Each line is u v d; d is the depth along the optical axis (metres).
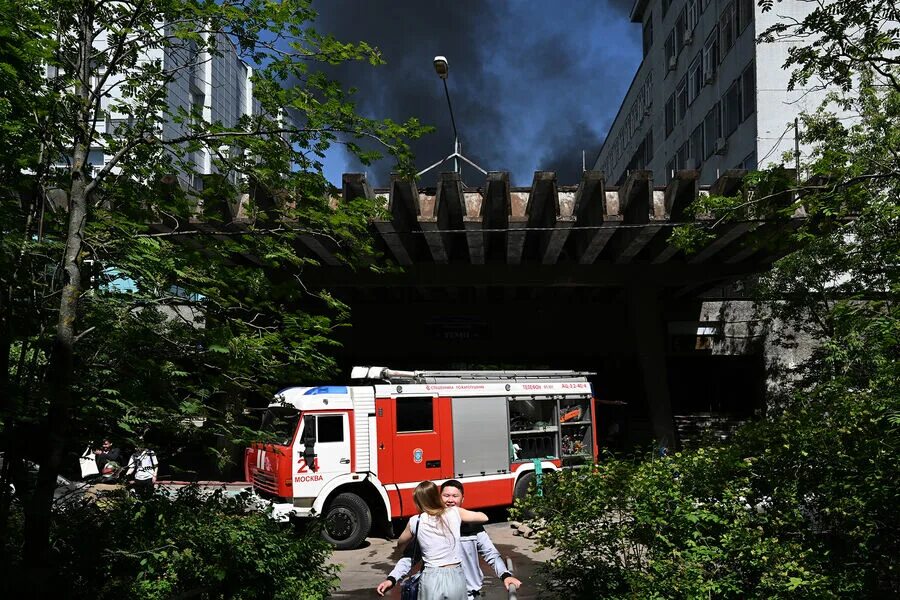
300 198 6.02
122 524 5.33
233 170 5.75
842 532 5.25
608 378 27.45
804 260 16.58
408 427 12.30
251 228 5.88
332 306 6.01
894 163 8.88
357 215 6.02
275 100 5.39
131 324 5.09
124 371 5.11
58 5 5.00
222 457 5.50
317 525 6.86
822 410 5.98
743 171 15.35
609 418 25.34
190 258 5.23
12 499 4.73
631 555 5.63
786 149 22.56
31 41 4.46
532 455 13.89
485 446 13.09
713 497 5.59
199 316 5.57
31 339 4.93
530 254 21.28
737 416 26.06
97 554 5.00
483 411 13.19
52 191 5.67
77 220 4.78
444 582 4.77
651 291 20.88
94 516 5.41
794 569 4.78
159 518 5.52
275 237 6.12
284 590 5.80
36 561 4.54
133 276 5.15
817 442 5.46
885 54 13.02
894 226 8.55
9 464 4.75
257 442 5.66
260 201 9.37
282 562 5.86
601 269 20.89
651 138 39.22
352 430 11.66
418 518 5.04
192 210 5.87
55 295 5.10
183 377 5.39
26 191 5.04
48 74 5.72
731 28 26.08
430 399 12.62
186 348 5.29
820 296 18.12
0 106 4.48
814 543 5.25
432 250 18.81
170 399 5.14
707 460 5.75
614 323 25.62
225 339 5.05
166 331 5.27
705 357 26.75
